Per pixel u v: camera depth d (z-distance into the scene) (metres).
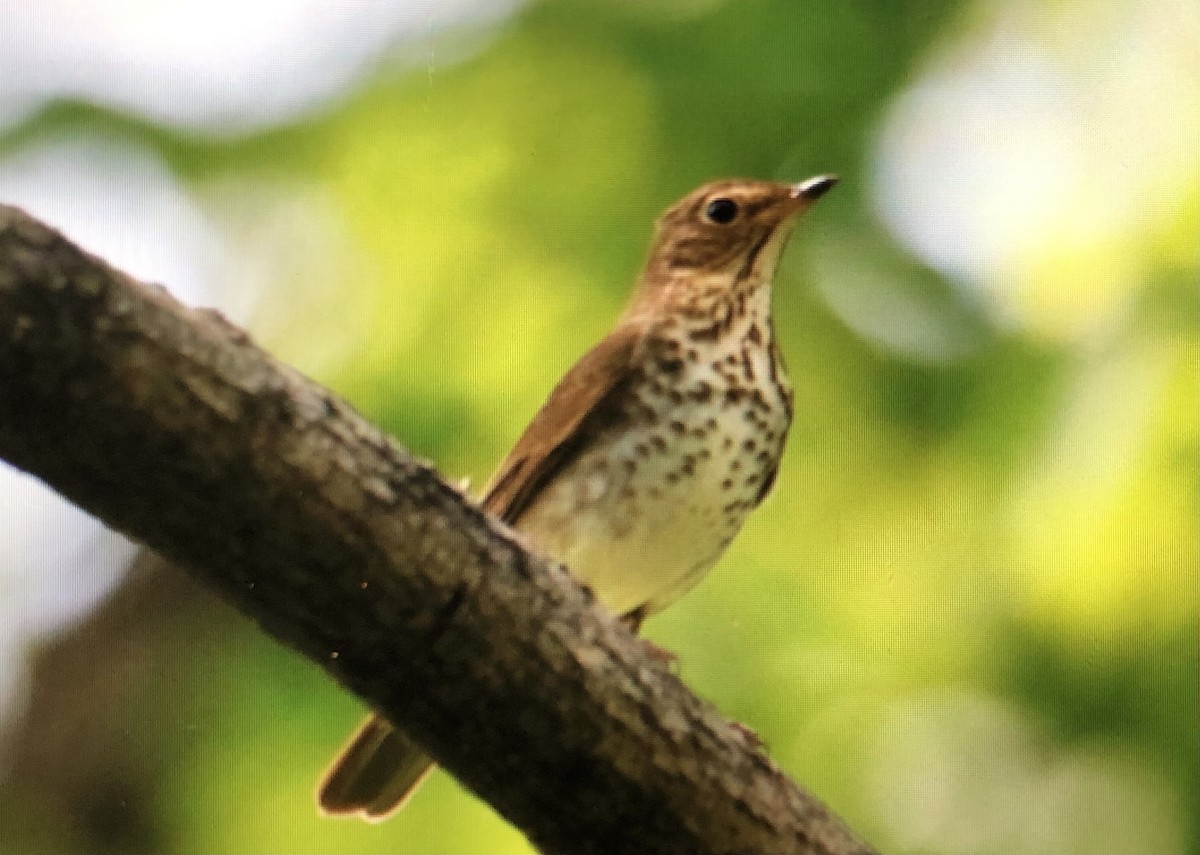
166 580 4.45
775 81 4.38
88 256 4.15
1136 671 4.34
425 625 4.18
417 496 4.18
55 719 4.45
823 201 4.38
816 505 4.37
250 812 4.38
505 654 4.18
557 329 4.38
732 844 4.21
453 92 4.39
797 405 4.37
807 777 4.36
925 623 4.36
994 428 4.35
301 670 4.39
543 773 4.20
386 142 4.39
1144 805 4.35
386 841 4.37
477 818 4.37
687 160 4.38
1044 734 4.36
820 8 4.38
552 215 4.38
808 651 4.37
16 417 4.15
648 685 4.20
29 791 4.44
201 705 4.41
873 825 4.36
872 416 4.37
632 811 4.20
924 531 4.36
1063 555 4.32
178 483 4.16
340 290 4.39
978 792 4.36
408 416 4.38
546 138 4.38
